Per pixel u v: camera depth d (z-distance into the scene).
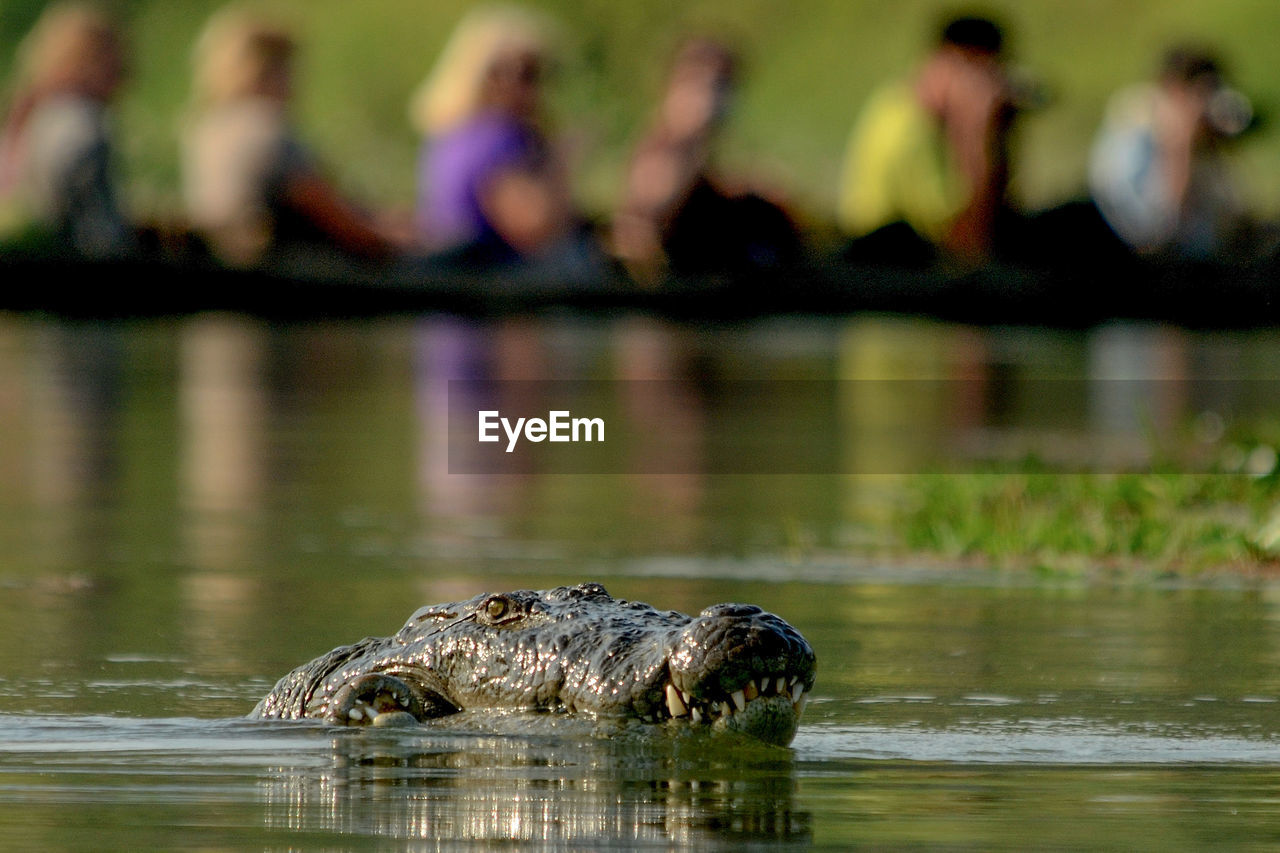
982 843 17.55
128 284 107.19
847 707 24.91
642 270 106.62
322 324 105.06
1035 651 29.39
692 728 21.83
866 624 31.94
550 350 93.75
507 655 22.88
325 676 23.97
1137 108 110.31
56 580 36.44
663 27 177.38
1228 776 20.69
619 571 38.12
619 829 17.81
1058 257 106.69
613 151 157.62
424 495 51.28
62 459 56.84
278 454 59.34
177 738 22.33
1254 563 38.78
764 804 18.97
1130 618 32.66
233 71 105.38
